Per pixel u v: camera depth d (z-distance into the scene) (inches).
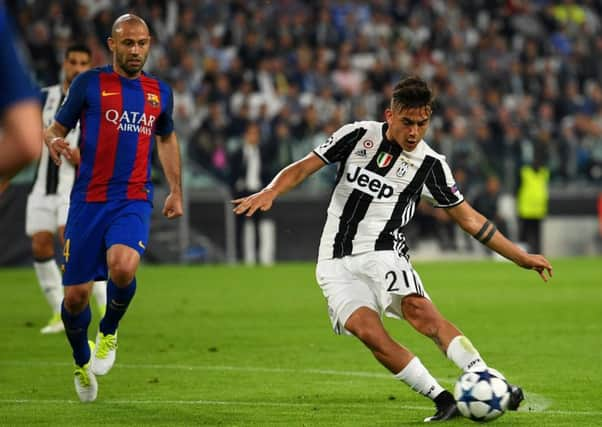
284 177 866.1
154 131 985.5
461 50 3801.7
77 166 976.3
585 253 3353.8
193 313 1776.6
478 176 3191.4
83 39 3191.4
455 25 4008.4
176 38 3312.0
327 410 927.0
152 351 1332.4
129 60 964.0
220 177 2942.9
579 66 3922.2
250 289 2213.3
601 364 1223.5
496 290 2229.3
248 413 911.7
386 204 873.5
